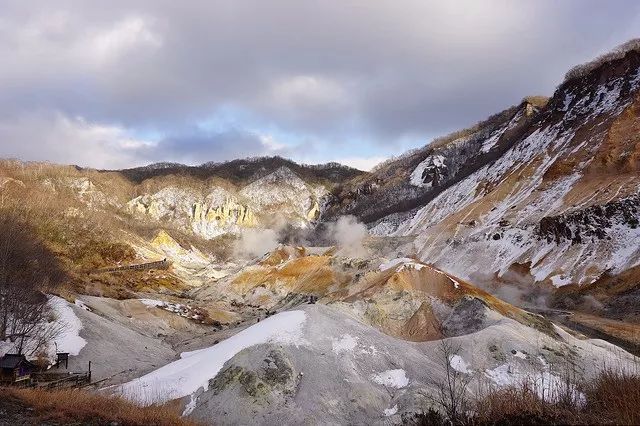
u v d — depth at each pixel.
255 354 33.66
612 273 75.06
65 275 82.81
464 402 18.38
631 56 135.50
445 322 51.72
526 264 93.31
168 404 31.27
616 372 18.61
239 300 106.94
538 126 158.12
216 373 33.44
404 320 53.00
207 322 78.62
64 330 49.09
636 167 99.44
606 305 68.75
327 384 32.44
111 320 63.47
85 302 68.00
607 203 87.81
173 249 173.88
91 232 135.00
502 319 47.56
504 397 17.47
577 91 150.88
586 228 87.12
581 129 130.88
